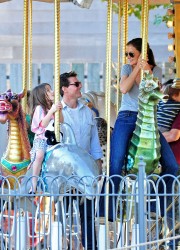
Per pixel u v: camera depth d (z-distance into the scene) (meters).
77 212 21.08
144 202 20.06
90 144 23.44
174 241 20.86
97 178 21.17
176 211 22.36
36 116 22.94
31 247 22.22
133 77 22.81
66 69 33.84
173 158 22.94
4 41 35.75
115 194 20.81
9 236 21.14
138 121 22.61
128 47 23.22
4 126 29.12
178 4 23.78
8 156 23.16
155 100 22.45
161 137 23.03
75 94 23.14
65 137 22.61
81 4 24.97
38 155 22.38
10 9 35.75
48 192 22.03
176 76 23.80
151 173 22.67
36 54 35.69
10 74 33.50
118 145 22.72
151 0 28.98
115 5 35.31
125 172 22.75
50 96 23.52
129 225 21.66
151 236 21.77
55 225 21.56
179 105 23.95
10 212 21.47
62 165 22.08
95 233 22.20
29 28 27.95
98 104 28.14
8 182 21.39
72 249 21.72
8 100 23.06
